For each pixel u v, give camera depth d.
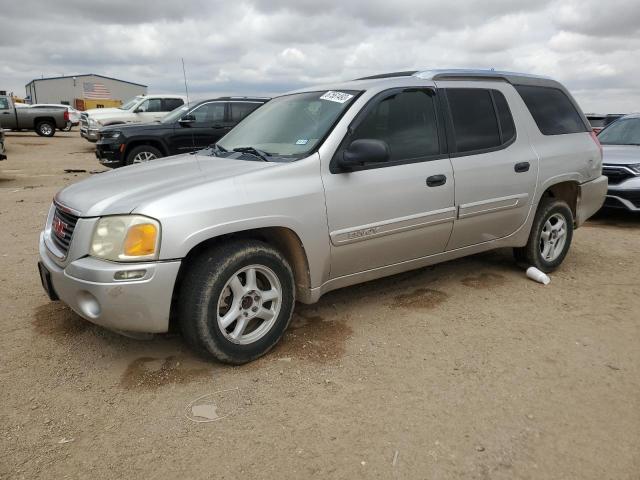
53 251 3.40
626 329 4.04
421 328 4.01
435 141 4.24
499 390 3.18
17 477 2.44
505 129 4.72
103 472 2.48
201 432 2.77
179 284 3.32
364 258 3.93
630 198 7.73
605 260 5.91
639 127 8.92
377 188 3.83
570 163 5.15
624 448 2.67
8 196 9.74
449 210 4.25
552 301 4.59
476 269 5.42
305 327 4.00
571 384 3.25
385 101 4.02
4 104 25.61
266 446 2.66
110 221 3.08
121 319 3.07
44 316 4.14
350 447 2.66
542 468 2.52
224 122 12.23
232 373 3.35
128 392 3.13
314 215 3.55
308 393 3.13
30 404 3.00
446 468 2.51
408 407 3.00
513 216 4.78
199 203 3.14
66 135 29.70
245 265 3.33
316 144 3.71
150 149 11.77
